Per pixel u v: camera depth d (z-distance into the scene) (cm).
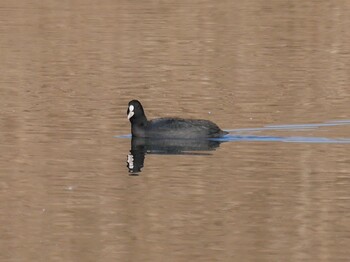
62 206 1872
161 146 2356
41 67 3331
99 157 2236
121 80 3150
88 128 2530
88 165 2164
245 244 1655
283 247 1636
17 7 4416
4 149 2300
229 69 3316
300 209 1841
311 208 1845
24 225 1762
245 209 1844
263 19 4147
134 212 1831
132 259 1586
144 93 2969
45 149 2305
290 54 3541
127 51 3591
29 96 2911
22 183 2023
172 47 3659
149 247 1644
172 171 2112
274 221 1772
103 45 3684
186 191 1962
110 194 1947
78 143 2369
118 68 3328
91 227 1750
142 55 3531
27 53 3547
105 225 1759
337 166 2133
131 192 1958
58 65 3366
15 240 1684
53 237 1698
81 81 3136
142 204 1880
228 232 1714
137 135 2434
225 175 2077
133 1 4581
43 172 2105
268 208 1845
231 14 4244
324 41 3750
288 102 2809
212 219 1786
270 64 3384
